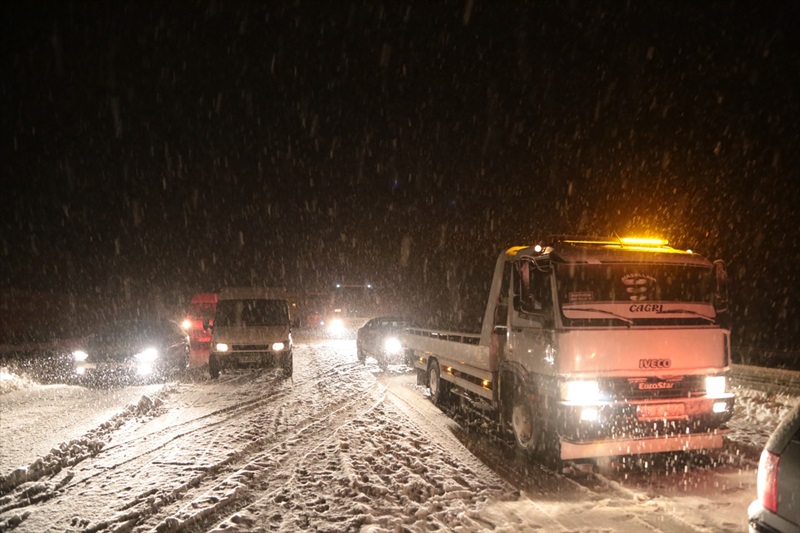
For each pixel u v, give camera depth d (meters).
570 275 6.69
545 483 6.35
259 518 5.38
